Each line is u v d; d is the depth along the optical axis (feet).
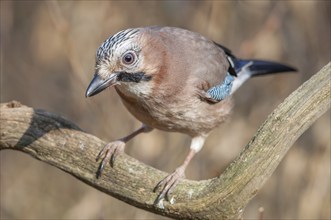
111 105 41.24
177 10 42.68
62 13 43.21
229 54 35.04
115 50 27.55
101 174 26.55
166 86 28.66
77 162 26.91
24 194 45.37
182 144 40.75
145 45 28.09
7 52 47.24
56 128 27.20
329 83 23.99
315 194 40.04
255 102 42.24
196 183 25.29
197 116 30.22
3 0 46.85
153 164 40.50
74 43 42.09
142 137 40.68
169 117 29.60
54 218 44.83
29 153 27.53
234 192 24.07
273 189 41.88
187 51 29.81
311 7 41.50
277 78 42.22
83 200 42.75
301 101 23.97
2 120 27.32
